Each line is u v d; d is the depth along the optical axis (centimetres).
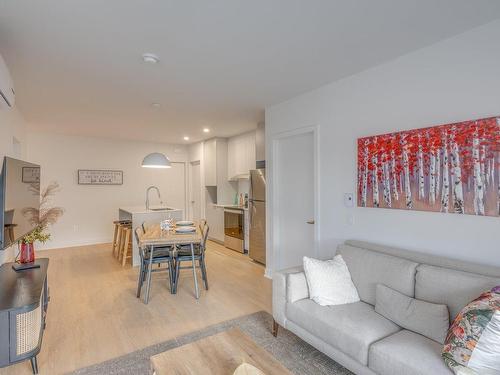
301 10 174
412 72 230
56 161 588
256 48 223
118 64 250
